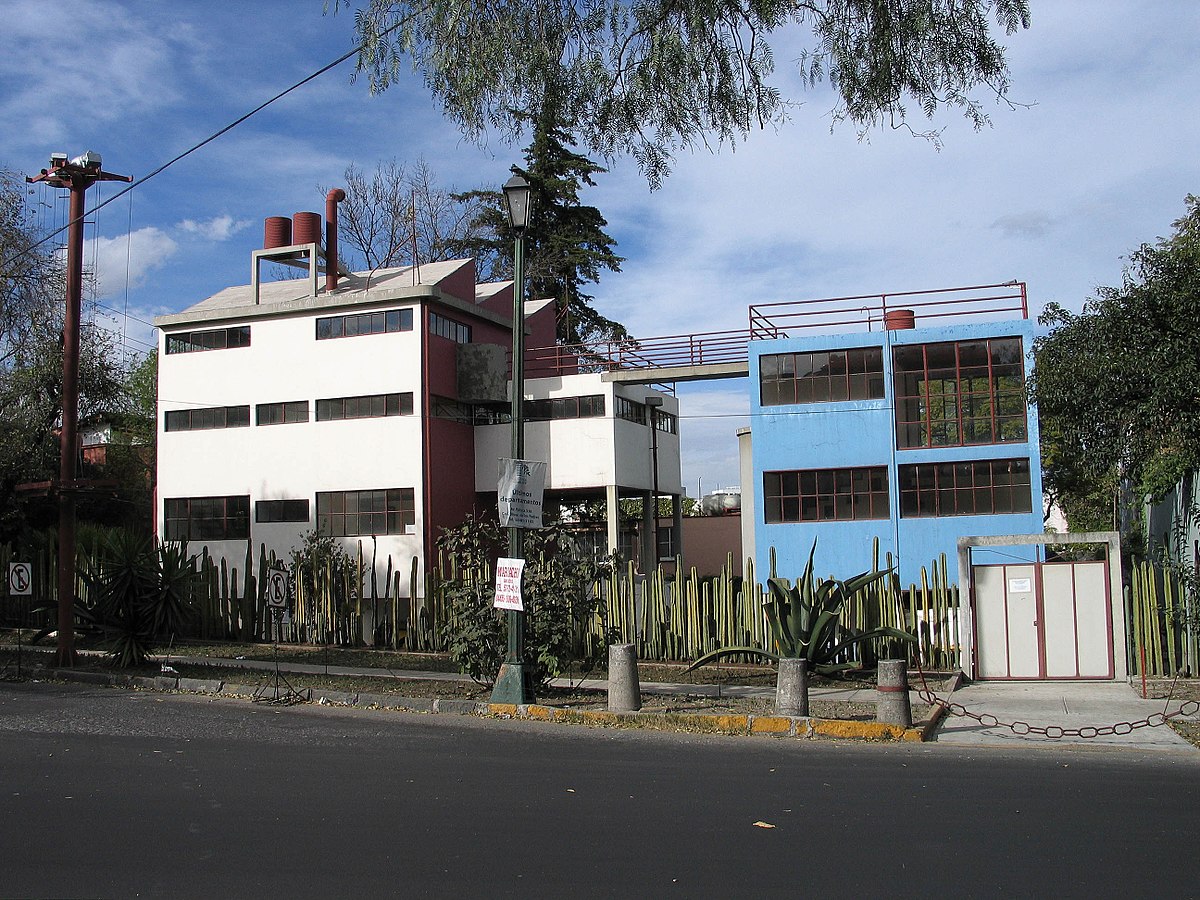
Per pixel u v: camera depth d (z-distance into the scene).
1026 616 17.11
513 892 5.59
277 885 5.69
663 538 44.47
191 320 37.03
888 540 31.67
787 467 32.78
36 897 5.48
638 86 11.01
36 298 31.06
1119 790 8.60
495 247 50.03
